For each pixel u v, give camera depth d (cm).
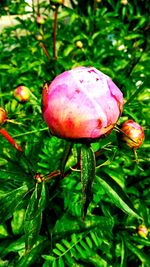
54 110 14
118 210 28
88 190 15
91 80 14
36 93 32
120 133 18
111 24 42
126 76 36
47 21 43
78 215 24
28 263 23
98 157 26
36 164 26
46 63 37
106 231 24
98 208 28
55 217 27
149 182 30
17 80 34
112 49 40
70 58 38
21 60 38
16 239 25
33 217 18
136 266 28
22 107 27
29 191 19
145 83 23
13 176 19
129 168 30
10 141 19
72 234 24
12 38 44
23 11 43
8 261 25
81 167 15
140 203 28
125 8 42
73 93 14
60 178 20
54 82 15
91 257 24
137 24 44
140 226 26
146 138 29
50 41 41
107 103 14
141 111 31
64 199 25
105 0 53
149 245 26
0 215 18
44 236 25
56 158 25
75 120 14
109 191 18
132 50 41
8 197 19
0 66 35
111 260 26
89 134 15
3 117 18
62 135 15
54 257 22
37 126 27
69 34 43
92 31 43
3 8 44
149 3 49
